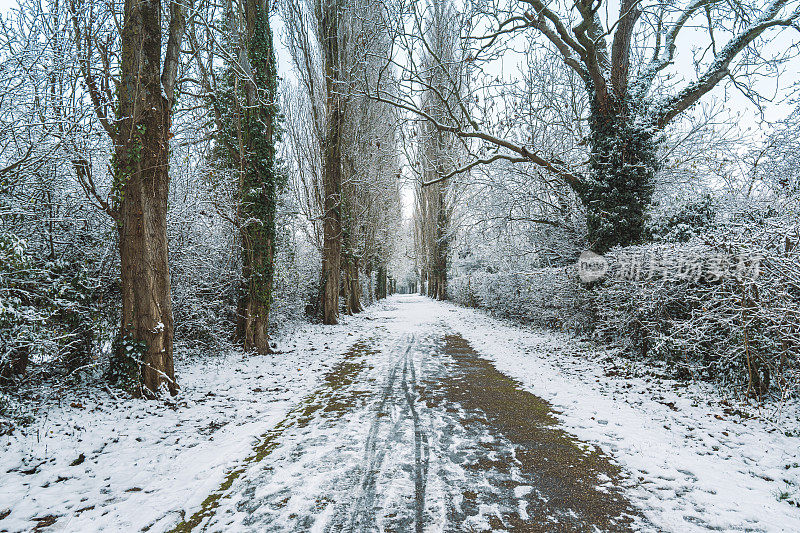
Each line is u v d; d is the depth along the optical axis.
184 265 7.70
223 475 3.57
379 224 24.53
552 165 9.66
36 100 5.40
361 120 18.78
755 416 4.43
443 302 32.28
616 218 8.56
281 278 11.20
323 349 10.12
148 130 5.59
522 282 12.99
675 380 6.02
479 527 2.73
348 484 3.37
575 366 7.48
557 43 9.16
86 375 6.14
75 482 3.42
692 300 5.98
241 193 8.91
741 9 8.43
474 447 4.11
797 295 4.66
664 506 2.94
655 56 9.84
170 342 5.86
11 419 4.32
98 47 5.89
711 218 8.08
